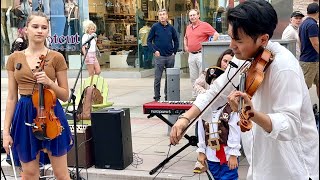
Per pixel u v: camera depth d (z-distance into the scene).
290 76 2.33
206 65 6.03
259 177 2.58
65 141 4.08
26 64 3.94
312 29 7.68
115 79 14.30
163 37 9.77
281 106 2.33
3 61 15.20
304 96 2.45
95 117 5.48
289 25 8.60
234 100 2.20
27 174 4.05
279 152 2.51
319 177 2.59
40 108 3.89
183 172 5.29
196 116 2.78
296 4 10.71
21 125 3.97
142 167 5.53
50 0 15.05
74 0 14.94
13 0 15.34
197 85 5.16
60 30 14.95
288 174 2.53
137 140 6.79
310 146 2.55
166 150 6.19
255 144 2.57
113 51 14.89
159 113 5.39
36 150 3.98
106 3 14.87
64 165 4.11
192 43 9.44
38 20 3.96
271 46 2.42
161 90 11.57
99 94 6.36
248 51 2.35
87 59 11.19
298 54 8.23
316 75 7.99
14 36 15.15
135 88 12.17
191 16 9.41
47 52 4.01
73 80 13.70
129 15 14.75
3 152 6.00
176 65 14.01
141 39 14.66
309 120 2.53
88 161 5.54
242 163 5.51
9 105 4.03
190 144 5.23
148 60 14.76
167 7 14.13
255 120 2.21
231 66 2.77
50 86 3.90
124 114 5.53
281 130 2.25
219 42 5.93
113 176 5.35
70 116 5.88
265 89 2.42
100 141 5.50
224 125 4.16
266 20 2.26
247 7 2.27
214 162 4.29
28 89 3.96
